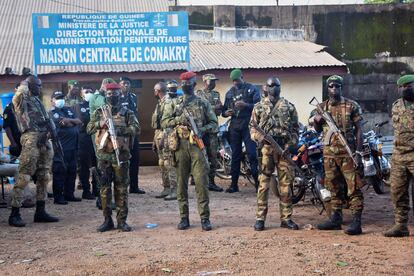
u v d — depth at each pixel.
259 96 10.23
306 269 5.30
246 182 11.77
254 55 15.77
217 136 11.41
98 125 7.18
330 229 7.05
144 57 13.24
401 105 6.52
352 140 6.83
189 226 7.34
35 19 12.89
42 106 7.82
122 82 9.89
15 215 7.61
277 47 16.78
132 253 6.03
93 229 7.34
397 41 17.62
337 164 6.87
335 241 6.39
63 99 9.47
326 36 17.72
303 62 14.96
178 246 6.27
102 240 6.68
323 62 14.96
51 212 8.60
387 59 17.64
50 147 7.89
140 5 19.05
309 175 8.27
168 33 13.25
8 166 9.10
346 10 17.62
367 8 17.62
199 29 17.97
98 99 8.71
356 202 6.77
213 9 17.89
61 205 9.22
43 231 7.26
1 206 9.33
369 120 17.52
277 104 7.08
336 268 5.32
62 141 9.32
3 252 6.23
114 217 8.13
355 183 6.72
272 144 6.98
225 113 10.31
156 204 9.14
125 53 13.20
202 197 7.10
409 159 6.39
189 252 6.00
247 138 10.16
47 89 14.59
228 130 10.52
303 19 17.78
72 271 5.46
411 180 7.20
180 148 7.11
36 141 7.62
